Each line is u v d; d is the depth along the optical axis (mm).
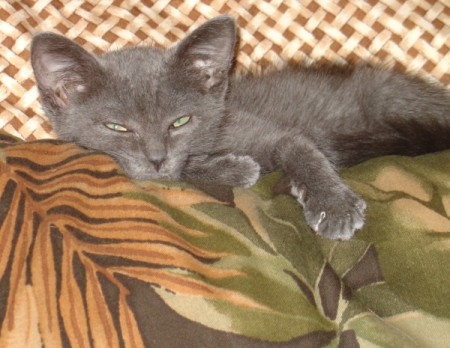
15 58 541
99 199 446
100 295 423
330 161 533
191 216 454
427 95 585
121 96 510
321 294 448
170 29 566
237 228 452
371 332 439
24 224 435
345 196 490
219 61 533
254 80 594
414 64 579
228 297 429
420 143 533
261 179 513
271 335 427
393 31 574
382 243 463
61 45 501
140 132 512
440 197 477
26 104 542
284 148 539
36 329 415
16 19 544
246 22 574
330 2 574
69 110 519
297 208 495
